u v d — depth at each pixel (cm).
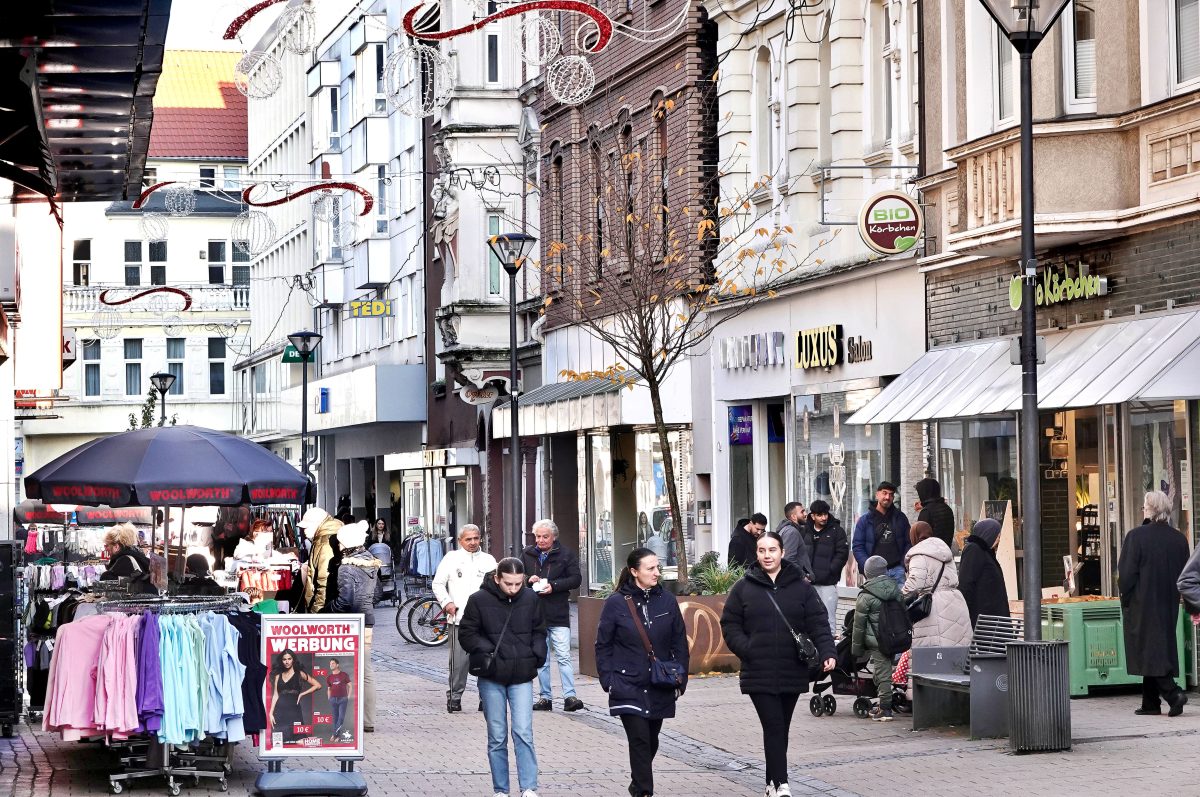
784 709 1745
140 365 12038
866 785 1855
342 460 9344
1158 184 2606
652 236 4322
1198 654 2392
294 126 9862
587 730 2428
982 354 3084
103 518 4216
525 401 5500
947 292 3297
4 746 2303
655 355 3250
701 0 4381
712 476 4391
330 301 8806
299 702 1903
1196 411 2503
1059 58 2733
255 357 10981
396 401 7444
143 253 12250
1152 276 2633
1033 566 1997
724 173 3941
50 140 1917
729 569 3073
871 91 3678
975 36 3014
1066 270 2852
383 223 8138
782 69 4034
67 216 7806
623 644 1753
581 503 5309
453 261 6419
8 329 2941
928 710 2223
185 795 1936
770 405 4222
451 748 2278
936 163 3275
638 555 1764
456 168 5866
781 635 1742
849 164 3722
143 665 1914
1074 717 2227
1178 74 2591
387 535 7619
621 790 1911
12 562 2322
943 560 2303
